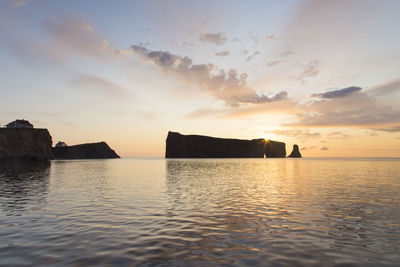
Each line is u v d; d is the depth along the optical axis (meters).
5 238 9.44
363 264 7.18
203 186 26.23
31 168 54.78
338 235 9.85
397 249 8.37
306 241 9.15
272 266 7.00
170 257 7.63
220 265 7.06
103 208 14.95
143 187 25.23
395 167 72.81
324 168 65.94
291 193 21.20
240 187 25.48
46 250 8.20
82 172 46.00
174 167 68.75
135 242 9.01
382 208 14.99
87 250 8.22
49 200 17.64
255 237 9.60
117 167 67.25
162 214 13.45
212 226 11.13
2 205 15.80
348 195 20.02
